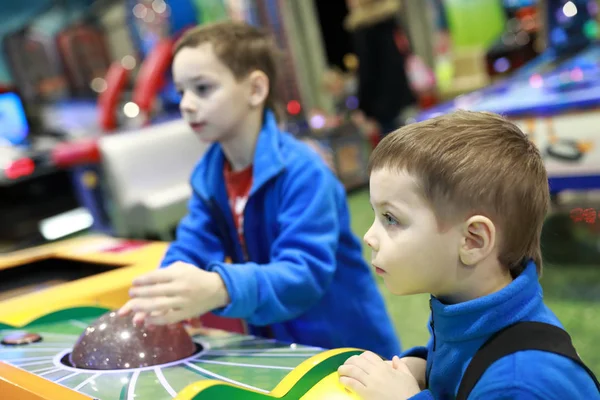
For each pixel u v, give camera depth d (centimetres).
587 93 189
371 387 64
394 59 359
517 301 61
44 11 524
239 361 75
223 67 103
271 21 420
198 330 91
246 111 106
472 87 472
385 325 116
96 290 107
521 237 63
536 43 418
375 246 65
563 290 207
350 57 435
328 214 100
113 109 357
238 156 109
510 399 56
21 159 329
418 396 62
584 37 304
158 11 419
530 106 189
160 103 355
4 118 361
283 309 92
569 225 252
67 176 360
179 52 105
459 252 62
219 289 84
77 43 482
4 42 485
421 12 510
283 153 104
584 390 58
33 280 134
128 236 278
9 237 354
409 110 393
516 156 62
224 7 424
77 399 63
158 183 278
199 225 112
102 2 475
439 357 65
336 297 109
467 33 495
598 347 169
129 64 436
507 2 465
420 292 65
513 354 58
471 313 61
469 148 61
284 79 421
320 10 437
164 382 70
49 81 492
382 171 64
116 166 269
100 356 76
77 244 144
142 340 77
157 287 80
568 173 188
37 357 81
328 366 69
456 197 60
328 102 436
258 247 107
